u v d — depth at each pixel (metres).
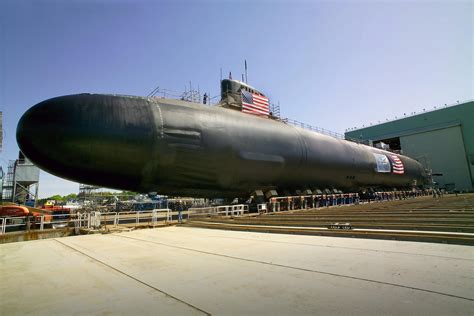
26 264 7.57
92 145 16.09
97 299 4.71
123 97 18.55
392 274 5.41
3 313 4.21
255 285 5.12
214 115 22.14
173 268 6.59
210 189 22.19
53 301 4.68
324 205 31.38
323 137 33.22
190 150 19.62
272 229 12.53
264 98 29.28
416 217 14.20
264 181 25.53
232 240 10.60
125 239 11.88
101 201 44.16
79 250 9.47
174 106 20.23
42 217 15.93
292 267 6.26
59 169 16.53
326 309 3.92
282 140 26.39
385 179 46.34
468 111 69.44
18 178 37.47
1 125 27.83
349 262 6.48
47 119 15.53
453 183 70.44
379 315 3.64
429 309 3.77
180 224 18.44
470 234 8.70
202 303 4.36
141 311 4.13
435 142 74.38
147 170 18.20
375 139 86.38
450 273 5.34
